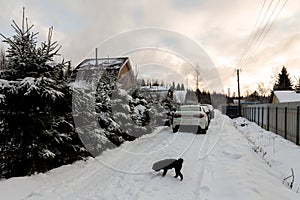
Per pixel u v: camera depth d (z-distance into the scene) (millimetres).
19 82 4672
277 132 12602
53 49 5199
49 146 5324
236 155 6527
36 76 4980
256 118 20344
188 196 3848
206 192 3977
